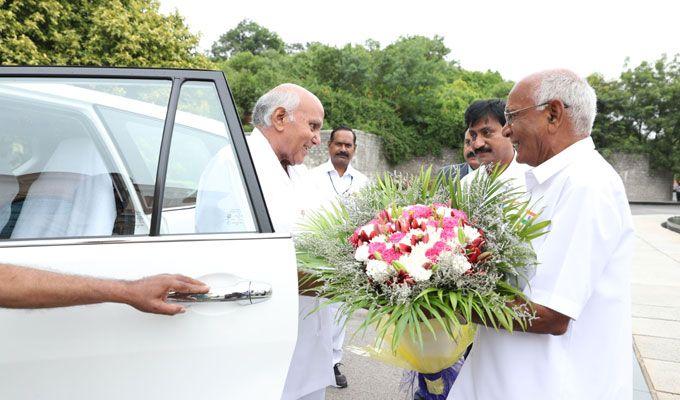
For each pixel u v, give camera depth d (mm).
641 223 14711
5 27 9469
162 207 1399
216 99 1504
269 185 2119
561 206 1397
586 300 1351
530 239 1358
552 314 1335
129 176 1431
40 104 1453
